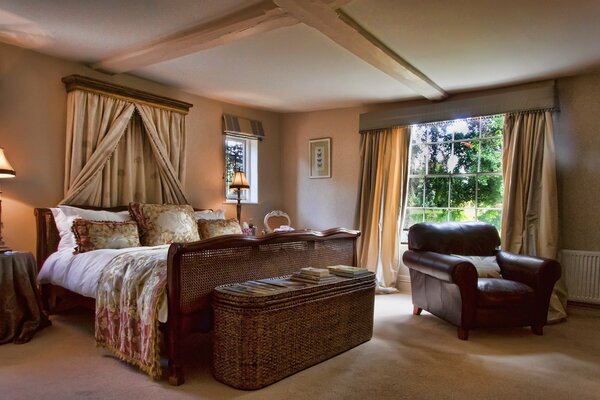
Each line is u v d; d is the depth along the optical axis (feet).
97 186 12.30
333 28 9.11
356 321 9.43
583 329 10.91
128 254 8.95
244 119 17.38
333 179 17.88
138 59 11.55
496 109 13.70
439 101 15.28
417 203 16.21
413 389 7.21
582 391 7.21
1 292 9.20
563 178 13.05
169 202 14.17
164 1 8.38
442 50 10.81
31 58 11.27
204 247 7.52
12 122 10.95
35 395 6.79
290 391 7.09
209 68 12.67
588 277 12.51
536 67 12.09
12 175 10.03
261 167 18.34
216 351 7.51
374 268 16.05
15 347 8.96
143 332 7.52
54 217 11.19
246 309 7.07
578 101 12.84
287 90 15.06
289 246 9.71
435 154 15.83
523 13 8.66
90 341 9.38
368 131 16.57
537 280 10.36
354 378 7.66
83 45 10.80
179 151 14.62
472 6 8.38
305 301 8.02
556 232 12.57
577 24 9.16
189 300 7.47
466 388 7.27
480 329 10.44
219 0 8.33
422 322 11.51
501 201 14.42
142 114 13.34
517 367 8.27
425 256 11.50
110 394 6.89
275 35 10.10
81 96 11.89
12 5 8.59
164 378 7.54
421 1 8.22
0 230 10.14
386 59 10.98
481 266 11.64
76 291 9.44
